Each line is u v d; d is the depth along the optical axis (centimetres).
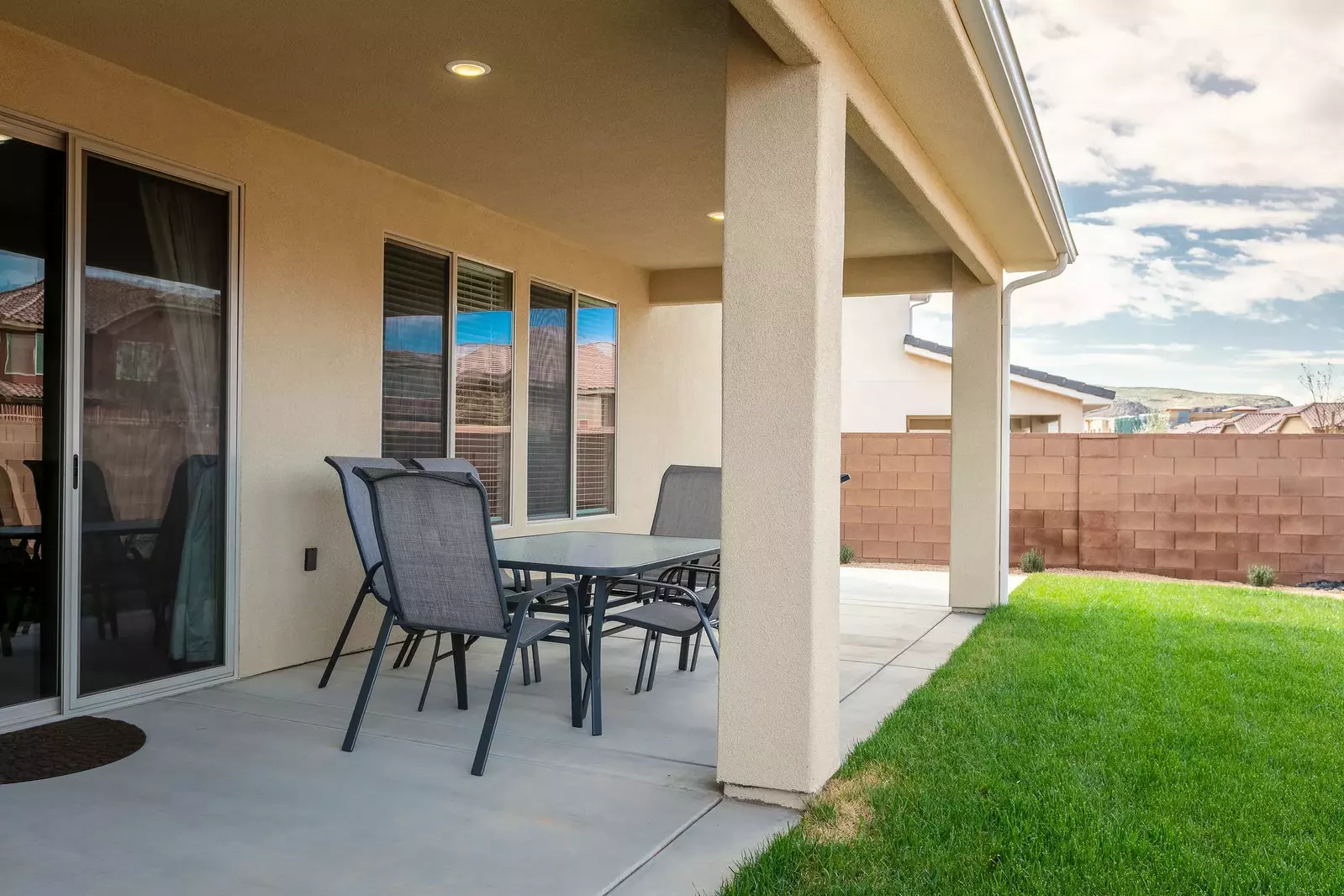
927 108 416
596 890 256
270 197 487
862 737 395
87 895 248
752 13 287
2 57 371
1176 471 977
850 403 1628
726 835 295
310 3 359
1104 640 596
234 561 470
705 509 581
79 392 399
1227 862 273
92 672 409
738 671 327
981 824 295
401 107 462
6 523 379
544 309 731
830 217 331
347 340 535
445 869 267
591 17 369
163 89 433
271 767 347
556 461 750
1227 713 428
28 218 384
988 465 734
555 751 372
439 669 511
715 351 1025
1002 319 761
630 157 538
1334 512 927
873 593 835
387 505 373
